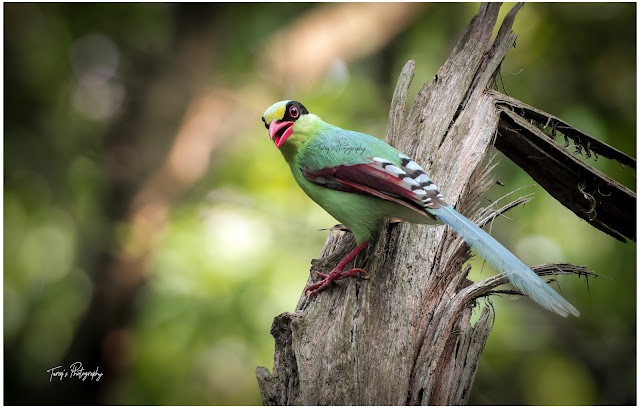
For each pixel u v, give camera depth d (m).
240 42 14.13
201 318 11.22
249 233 12.35
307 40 13.57
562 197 7.25
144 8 13.88
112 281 12.32
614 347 12.16
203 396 12.11
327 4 13.94
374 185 6.25
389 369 5.49
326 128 6.86
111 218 12.69
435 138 7.05
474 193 6.87
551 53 12.57
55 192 12.70
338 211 6.59
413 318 5.84
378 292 6.08
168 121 13.23
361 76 14.48
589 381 12.37
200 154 13.25
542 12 12.57
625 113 11.82
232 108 13.65
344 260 6.45
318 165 6.61
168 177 12.92
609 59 12.25
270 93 13.77
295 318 5.82
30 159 12.62
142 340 11.91
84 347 12.30
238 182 13.27
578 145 7.32
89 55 13.89
